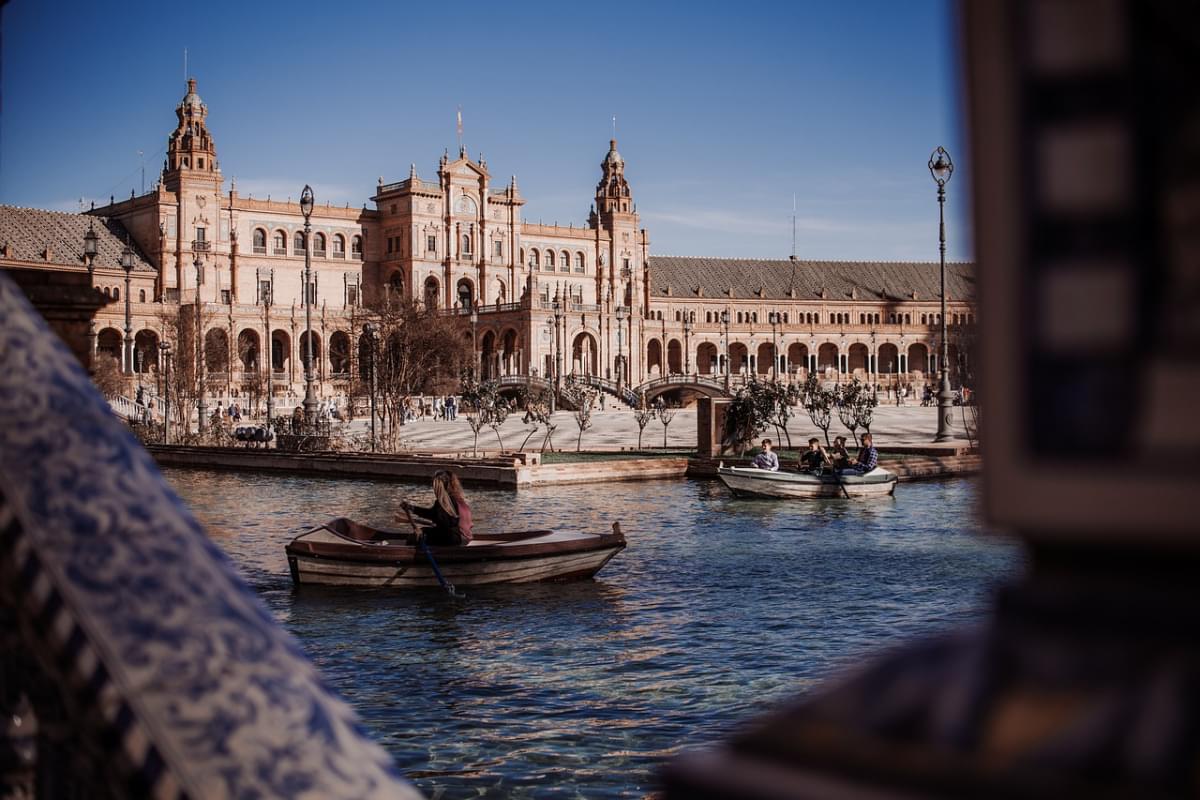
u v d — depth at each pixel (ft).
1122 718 2.92
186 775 4.42
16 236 379.35
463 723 33.19
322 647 43.62
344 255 448.24
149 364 377.71
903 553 67.46
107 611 4.76
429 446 181.06
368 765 4.83
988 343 3.34
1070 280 3.25
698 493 109.19
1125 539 3.10
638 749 30.58
